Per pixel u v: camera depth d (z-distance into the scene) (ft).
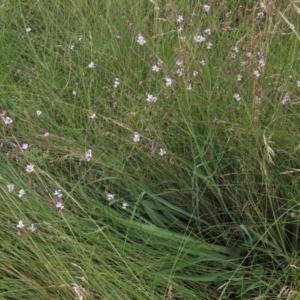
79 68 4.10
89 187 3.31
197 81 3.49
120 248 2.85
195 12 4.36
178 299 2.78
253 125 2.97
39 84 3.97
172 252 2.94
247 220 3.00
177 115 3.32
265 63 3.32
